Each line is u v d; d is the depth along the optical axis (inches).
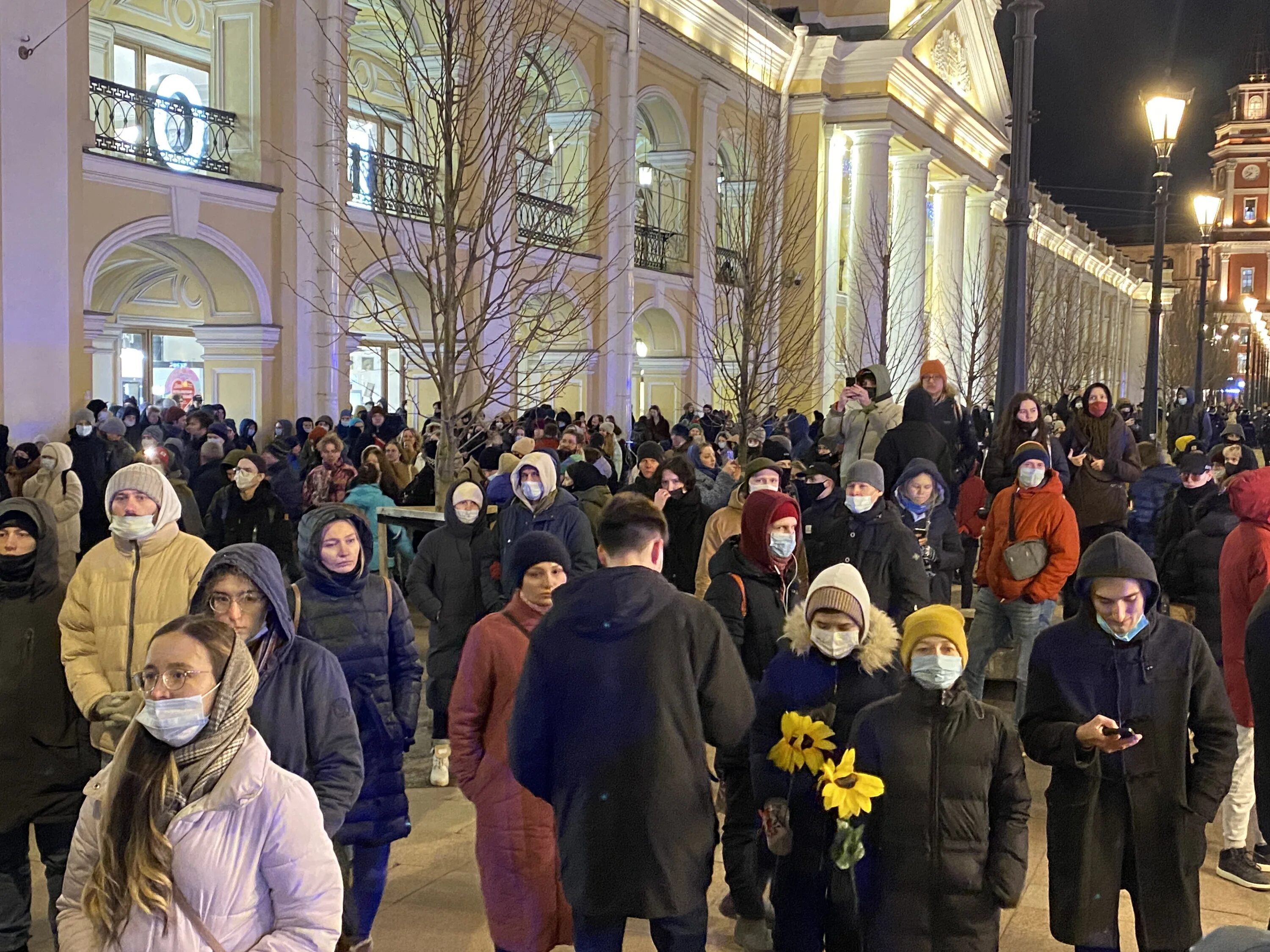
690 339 1032.2
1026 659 258.5
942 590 281.9
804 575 200.2
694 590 347.3
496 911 148.9
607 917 127.8
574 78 852.6
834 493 250.5
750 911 174.1
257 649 137.7
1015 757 141.3
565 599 134.3
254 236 631.8
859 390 366.9
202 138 642.2
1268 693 145.3
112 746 163.2
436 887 201.8
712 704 133.6
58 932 96.6
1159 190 623.2
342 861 163.5
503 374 372.5
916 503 268.4
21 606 165.3
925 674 138.9
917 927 138.2
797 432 665.0
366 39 838.5
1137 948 164.4
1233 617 210.8
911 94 1240.2
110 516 166.2
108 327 858.1
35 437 520.7
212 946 92.2
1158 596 153.3
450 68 345.4
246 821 94.5
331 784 137.2
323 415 649.6
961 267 1513.3
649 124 1007.0
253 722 135.3
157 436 494.6
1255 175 3004.4
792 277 749.3
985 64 1481.3
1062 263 2105.1
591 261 862.5
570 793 129.5
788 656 160.2
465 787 152.5
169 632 97.1
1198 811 150.5
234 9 627.5
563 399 888.3
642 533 134.8
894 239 1138.0
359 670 169.3
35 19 511.8
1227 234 3002.0
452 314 341.7
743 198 689.6
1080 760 149.1
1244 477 210.1
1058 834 153.3
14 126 505.0
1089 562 152.7
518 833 148.5
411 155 722.8
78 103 540.4
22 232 510.9
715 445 564.4
